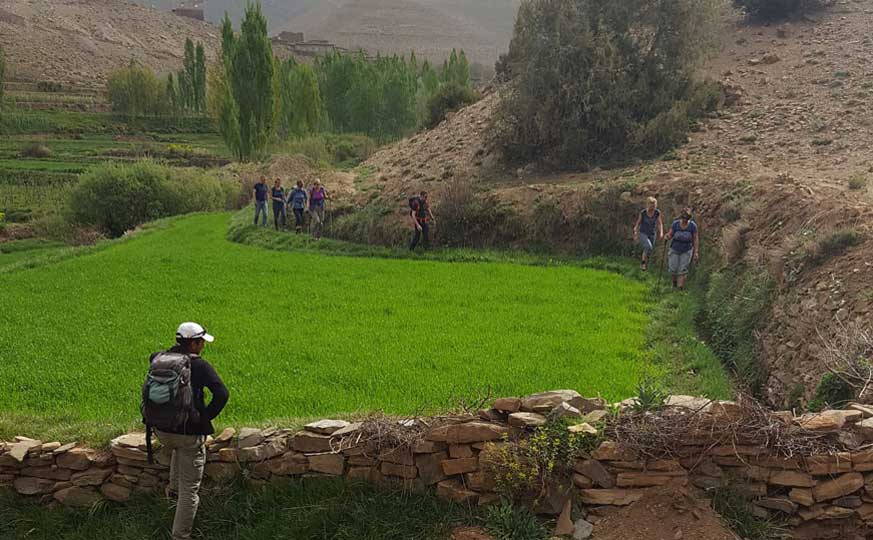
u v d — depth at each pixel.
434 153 35.53
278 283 17.78
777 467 6.11
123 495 7.06
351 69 85.12
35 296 16.14
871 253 11.13
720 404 6.24
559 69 28.20
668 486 6.03
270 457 6.89
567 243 21.69
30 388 9.80
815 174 19.44
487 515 6.17
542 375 10.02
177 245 25.84
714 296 14.94
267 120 59.69
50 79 155.50
